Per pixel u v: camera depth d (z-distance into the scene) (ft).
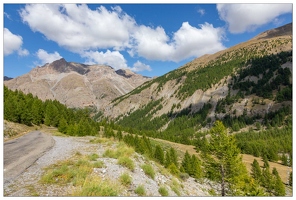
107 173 41.65
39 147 76.89
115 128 362.53
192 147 306.14
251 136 446.60
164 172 62.13
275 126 498.28
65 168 40.47
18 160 51.70
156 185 45.27
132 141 167.73
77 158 53.83
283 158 272.72
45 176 35.65
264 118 569.64
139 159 60.39
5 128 127.24
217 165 96.37
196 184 84.33
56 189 32.01
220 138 95.04
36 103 245.24
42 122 245.24
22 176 38.45
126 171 45.16
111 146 77.87
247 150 326.65
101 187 31.96
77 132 156.76
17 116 187.11
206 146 99.81
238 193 93.66
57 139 113.09
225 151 91.35
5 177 37.22
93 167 44.11
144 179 45.01
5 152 64.95
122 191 35.01
